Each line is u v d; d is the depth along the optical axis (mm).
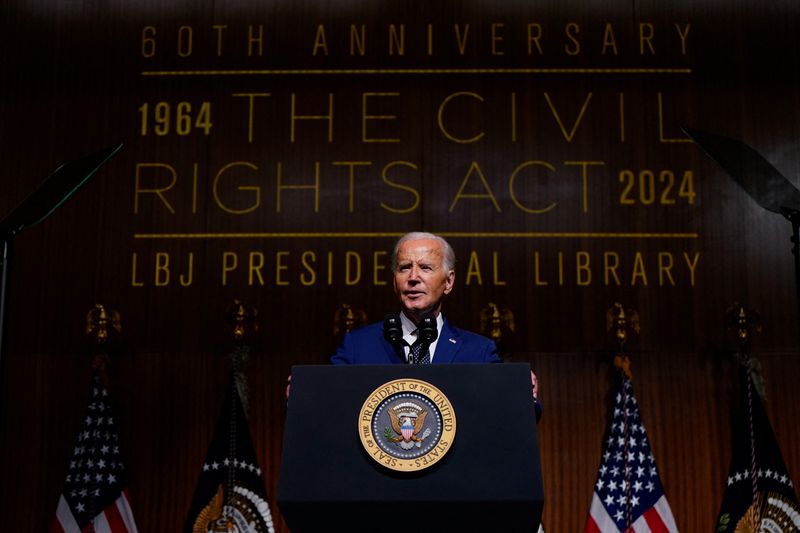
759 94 6223
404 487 1990
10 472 5789
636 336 5910
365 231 6094
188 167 6191
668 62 6262
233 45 6332
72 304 6012
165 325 5980
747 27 6297
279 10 6367
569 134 6188
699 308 5938
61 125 6266
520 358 5898
